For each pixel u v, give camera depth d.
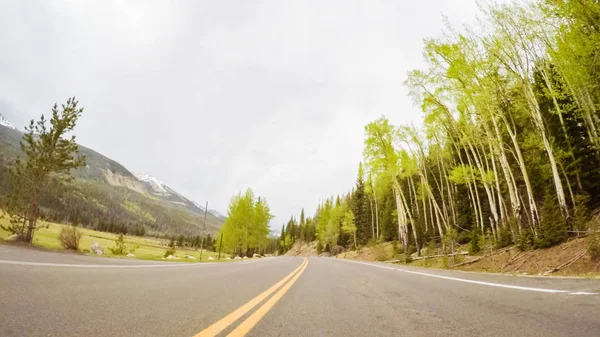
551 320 3.16
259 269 11.25
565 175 16.20
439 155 29.12
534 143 18.28
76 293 3.61
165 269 9.02
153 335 2.20
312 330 2.71
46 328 2.14
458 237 26.91
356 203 62.84
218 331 2.41
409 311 3.75
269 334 2.49
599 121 13.80
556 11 12.12
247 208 49.47
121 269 7.71
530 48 13.45
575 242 11.75
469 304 4.23
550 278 7.48
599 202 17.12
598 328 2.81
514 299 4.57
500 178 23.12
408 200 44.59
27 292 3.34
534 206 14.48
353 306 4.09
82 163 15.40
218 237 54.78
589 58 12.15
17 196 13.75
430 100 18.33
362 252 44.44
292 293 5.20
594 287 5.39
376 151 27.34
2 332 1.96
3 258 6.91
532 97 14.26
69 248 14.55
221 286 5.58
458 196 31.19
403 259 23.97
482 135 18.78
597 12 11.54
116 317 2.66
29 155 14.17
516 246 14.98
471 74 14.97
